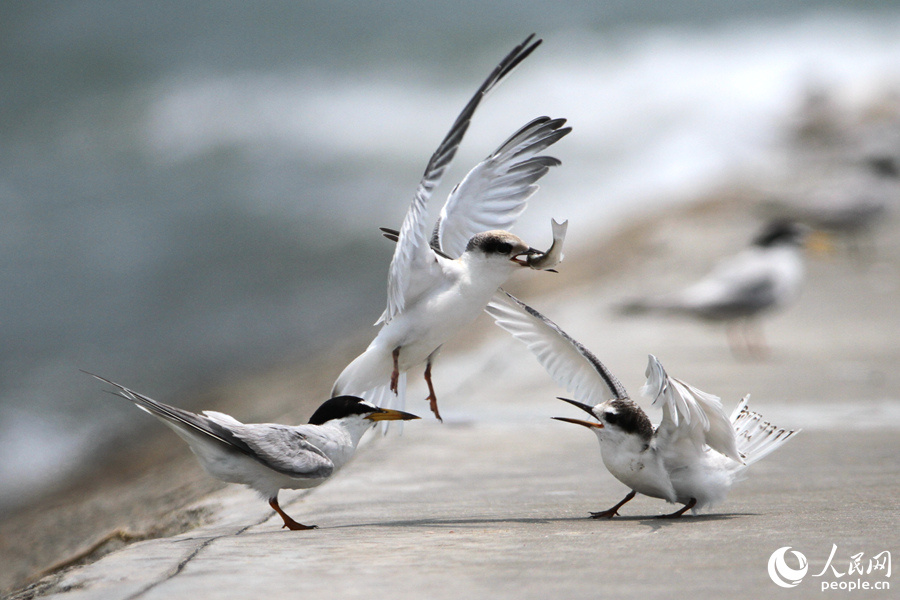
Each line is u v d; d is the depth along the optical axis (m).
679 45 41.69
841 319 16.56
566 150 33.91
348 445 6.39
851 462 7.91
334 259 24.53
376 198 29.48
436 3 49.91
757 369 13.33
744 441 6.18
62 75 42.31
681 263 20.69
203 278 23.19
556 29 45.44
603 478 7.71
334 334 19.31
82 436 14.19
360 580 4.63
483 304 7.22
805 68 36.12
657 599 4.22
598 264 22.38
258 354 18.25
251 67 42.41
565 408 11.09
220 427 5.93
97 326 19.91
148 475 11.74
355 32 46.72
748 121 33.56
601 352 14.80
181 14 48.34
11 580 8.45
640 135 34.31
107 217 27.97
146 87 40.50
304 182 30.70
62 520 10.20
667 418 5.76
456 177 30.83
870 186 19.81
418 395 12.09
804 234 15.45
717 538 5.27
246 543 5.57
